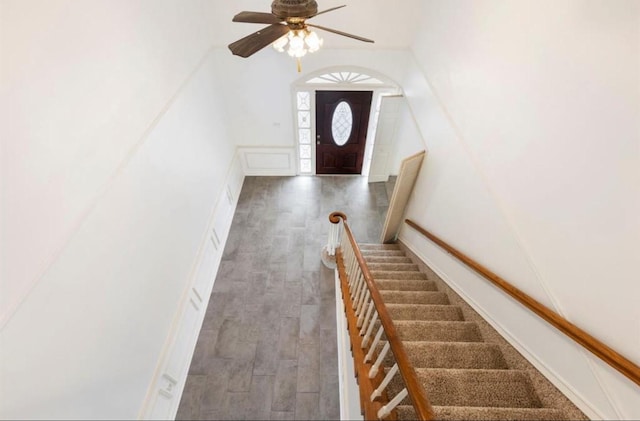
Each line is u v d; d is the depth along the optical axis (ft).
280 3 6.29
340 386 8.98
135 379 6.86
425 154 11.39
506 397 5.40
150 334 7.54
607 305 4.08
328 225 15.21
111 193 6.08
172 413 8.61
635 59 3.59
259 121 15.84
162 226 8.23
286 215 15.71
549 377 5.26
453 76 9.14
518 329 6.08
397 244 14.60
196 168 10.78
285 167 17.89
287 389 9.22
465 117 8.29
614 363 3.91
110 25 6.14
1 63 3.98
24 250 4.22
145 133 7.44
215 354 10.03
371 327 5.88
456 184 8.77
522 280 5.84
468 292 8.08
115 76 6.30
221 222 13.65
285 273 12.76
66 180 4.97
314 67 14.03
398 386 5.59
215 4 11.98
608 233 4.01
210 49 12.59
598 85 4.13
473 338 7.26
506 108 6.39
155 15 8.01
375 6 12.28
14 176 4.11
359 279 7.46
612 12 3.90
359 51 13.60
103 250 5.81
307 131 16.63
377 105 15.71
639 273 3.59
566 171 4.72
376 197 17.06
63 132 4.93
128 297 6.61
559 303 4.96
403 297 9.04
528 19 5.65
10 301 4.00
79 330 5.16
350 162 17.94
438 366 6.28
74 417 4.98
